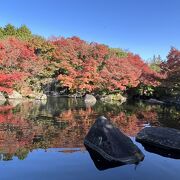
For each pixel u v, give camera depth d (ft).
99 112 66.03
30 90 102.12
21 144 32.86
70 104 84.28
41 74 109.81
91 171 24.89
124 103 95.61
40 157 28.27
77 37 131.23
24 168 25.18
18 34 165.78
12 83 92.89
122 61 118.42
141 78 119.85
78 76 113.70
